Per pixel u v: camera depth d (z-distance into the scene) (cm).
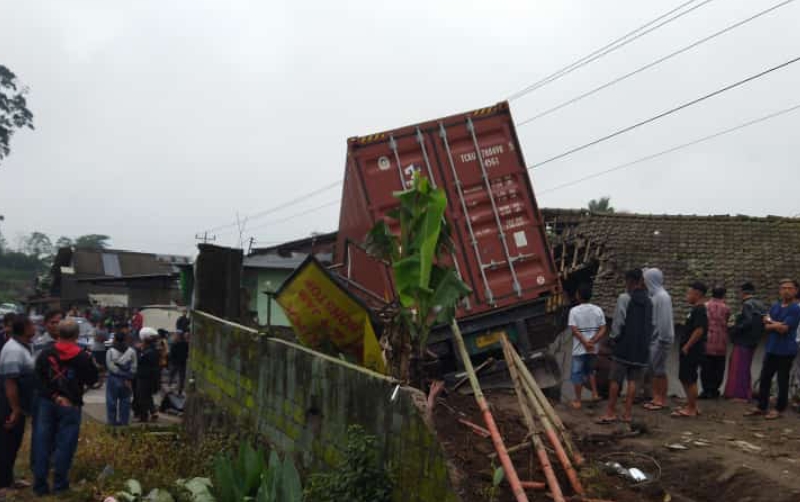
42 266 9325
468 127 959
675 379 1420
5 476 789
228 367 929
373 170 942
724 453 662
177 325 1720
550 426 586
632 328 790
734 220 1691
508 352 708
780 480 572
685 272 1527
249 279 2270
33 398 801
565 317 1350
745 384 994
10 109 5516
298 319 816
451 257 927
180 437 1034
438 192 658
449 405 710
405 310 641
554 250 1662
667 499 559
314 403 663
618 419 804
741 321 1007
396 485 502
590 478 563
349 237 1022
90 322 2630
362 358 819
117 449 916
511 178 965
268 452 762
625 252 1595
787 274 1480
